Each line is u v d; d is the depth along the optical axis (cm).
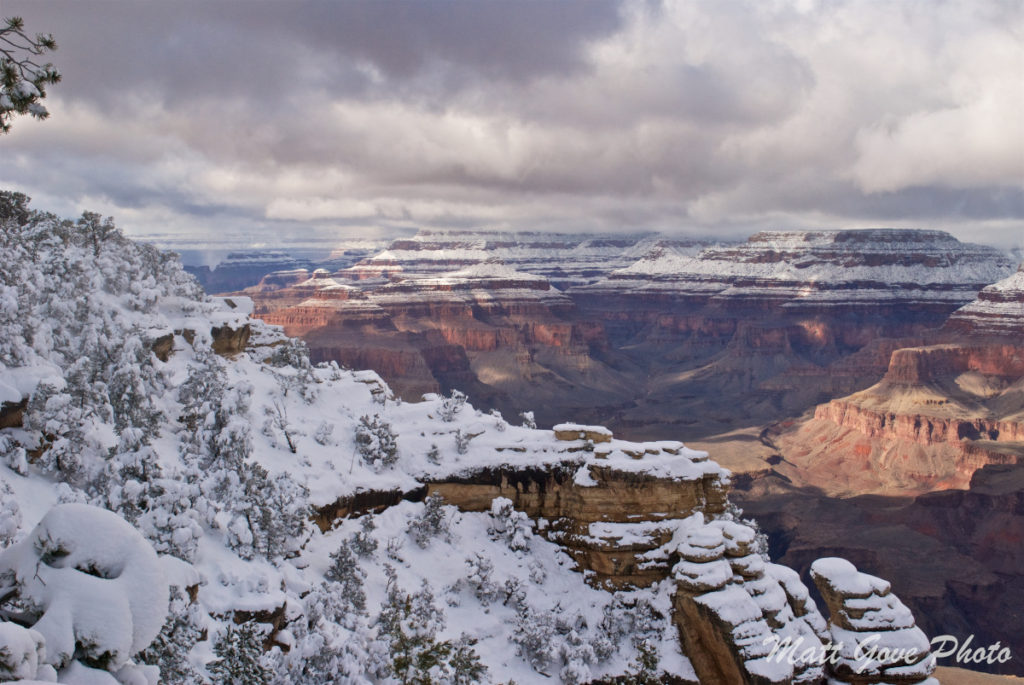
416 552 6438
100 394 5225
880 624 6028
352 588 5388
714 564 6012
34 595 1948
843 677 5953
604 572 6525
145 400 5566
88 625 1909
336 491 6309
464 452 7212
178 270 8394
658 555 6475
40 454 4616
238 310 8981
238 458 5453
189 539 4181
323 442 6894
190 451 5512
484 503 7062
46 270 6538
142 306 7200
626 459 6719
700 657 5891
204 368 6506
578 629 6244
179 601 2873
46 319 5969
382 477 6744
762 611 5909
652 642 6059
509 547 6831
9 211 6981
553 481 7012
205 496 4856
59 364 5700
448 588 6241
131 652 1938
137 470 4538
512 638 6006
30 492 4319
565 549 6806
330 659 3928
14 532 3419
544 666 5825
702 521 6444
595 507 6656
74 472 4584
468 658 4831
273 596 4103
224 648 3325
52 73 2791
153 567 2012
